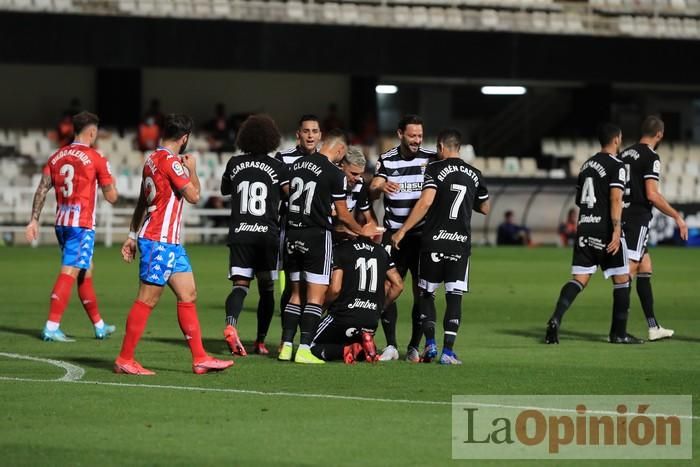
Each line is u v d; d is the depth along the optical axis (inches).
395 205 1696.6
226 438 1130.7
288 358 1630.2
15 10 4781.0
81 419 1209.4
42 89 5305.1
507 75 5305.1
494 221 4987.7
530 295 2770.7
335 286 1624.0
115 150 4980.3
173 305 2416.3
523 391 1403.8
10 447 1085.1
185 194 1454.2
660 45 5418.3
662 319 2315.5
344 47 5128.0
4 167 4795.8
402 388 1412.4
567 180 4891.7
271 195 1654.8
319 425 1193.4
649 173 1953.7
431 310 1641.2
